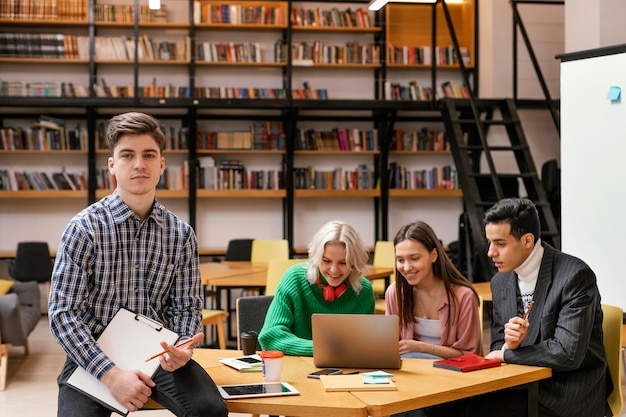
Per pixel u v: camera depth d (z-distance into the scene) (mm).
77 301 2609
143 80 9336
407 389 2562
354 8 9680
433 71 9188
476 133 9508
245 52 9273
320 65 9328
